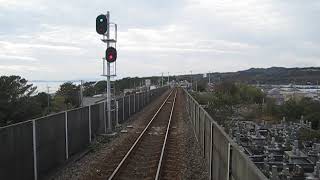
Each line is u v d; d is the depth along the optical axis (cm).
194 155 1452
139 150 1507
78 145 1426
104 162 1280
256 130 3303
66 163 1263
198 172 1195
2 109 2355
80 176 1102
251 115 4884
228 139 766
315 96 7044
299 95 7356
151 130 2139
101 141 1667
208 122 1203
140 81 9619
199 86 9819
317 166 2009
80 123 1458
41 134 1049
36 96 3014
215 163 980
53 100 3309
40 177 1042
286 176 1964
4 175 830
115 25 1945
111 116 2064
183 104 4534
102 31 1895
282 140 3017
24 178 939
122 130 2100
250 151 2492
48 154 1105
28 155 963
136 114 3180
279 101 6744
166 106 4166
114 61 1942
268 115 5103
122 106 2566
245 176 586
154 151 1507
